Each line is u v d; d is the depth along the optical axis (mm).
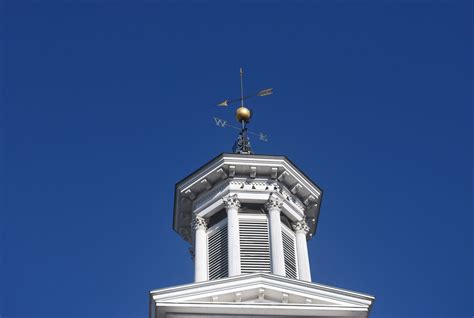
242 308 33406
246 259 38031
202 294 33719
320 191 42688
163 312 33312
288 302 34250
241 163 40844
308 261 39969
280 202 40406
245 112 46812
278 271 37281
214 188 41312
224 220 40031
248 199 40219
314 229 43531
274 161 41125
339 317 34219
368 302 34531
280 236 38875
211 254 39344
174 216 42969
